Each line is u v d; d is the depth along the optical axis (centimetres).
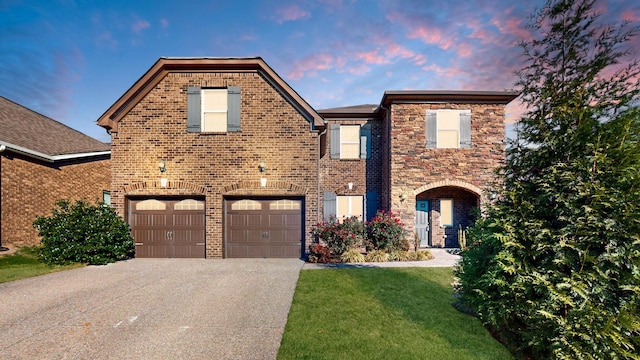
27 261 984
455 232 1438
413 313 561
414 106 1295
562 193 375
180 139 1102
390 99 1287
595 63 379
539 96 430
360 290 696
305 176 1104
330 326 505
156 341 465
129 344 456
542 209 399
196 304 619
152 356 424
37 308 595
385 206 1398
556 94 412
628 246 327
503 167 466
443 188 1438
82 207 1022
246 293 687
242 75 1118
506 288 423
